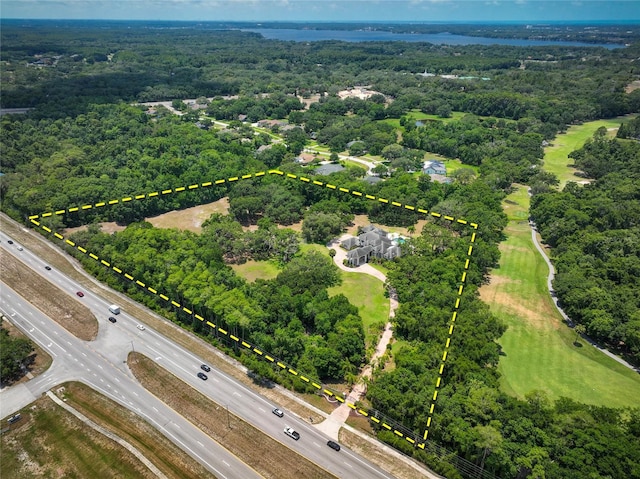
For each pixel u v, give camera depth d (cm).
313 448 10294
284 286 14525
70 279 16650
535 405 10119
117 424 10856
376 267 17725
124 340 13625
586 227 18700
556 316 14925
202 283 13888
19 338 12950
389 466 9912
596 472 8512
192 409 11281
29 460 9981
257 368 12188
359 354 12481
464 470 9650
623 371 12650
